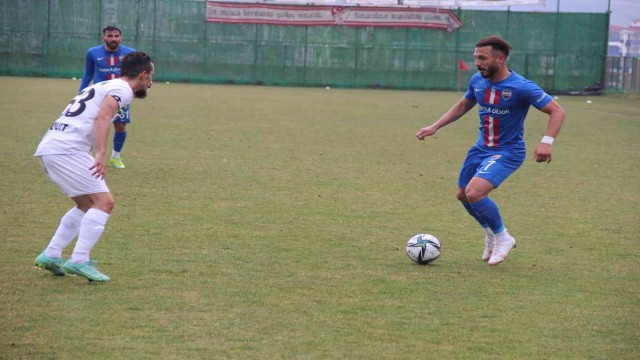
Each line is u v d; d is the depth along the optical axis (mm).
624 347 8922
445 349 8711
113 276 11125
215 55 68750
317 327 9289
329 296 10539
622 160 26156
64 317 9359
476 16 69750
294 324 9367
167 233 13914
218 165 22188
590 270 12328
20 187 17688
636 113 48031
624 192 19781
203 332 9000
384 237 14211
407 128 34938
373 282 11297
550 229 15367
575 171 23375
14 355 8164
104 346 8484
